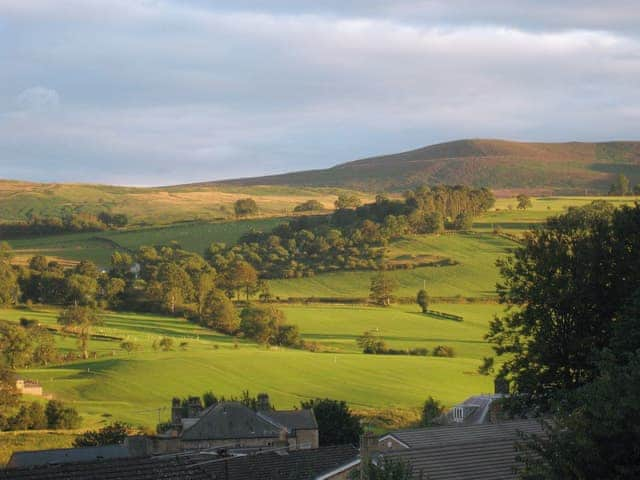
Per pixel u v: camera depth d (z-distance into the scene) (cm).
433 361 19925
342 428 11588
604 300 5678
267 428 10412
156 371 18150
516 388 5844
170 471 5803
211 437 10138
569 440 3462
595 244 5759
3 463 10531
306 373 18388
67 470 5697
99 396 16575
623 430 3344
